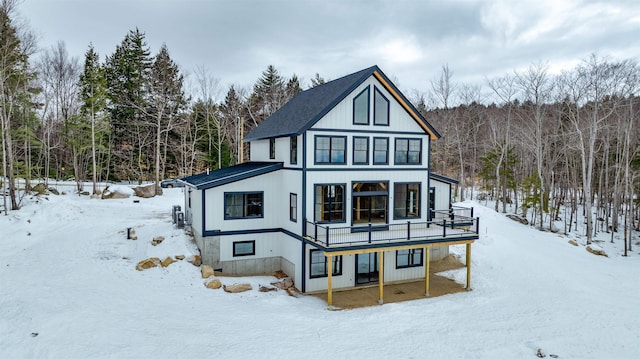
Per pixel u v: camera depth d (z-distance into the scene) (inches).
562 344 514.0
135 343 445.1
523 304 677.3
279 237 818.2
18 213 992.2
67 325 465.7
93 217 1085.1
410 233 754.2
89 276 657.0
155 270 706.8
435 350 483.2
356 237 706.8
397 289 767.7
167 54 1929.1
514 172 1859.0
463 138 2071.9
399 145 802.2
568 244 1186.6
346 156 753.0
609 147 1459.2
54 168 2057.1
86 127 1587.1
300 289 736.3
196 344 459.2
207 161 1985.7
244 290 681.0
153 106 1936.5
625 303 697.0
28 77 1254.3
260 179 796.6
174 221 931.3
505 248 1037.8
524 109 1862.7
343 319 585.9
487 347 496.4
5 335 431.5
